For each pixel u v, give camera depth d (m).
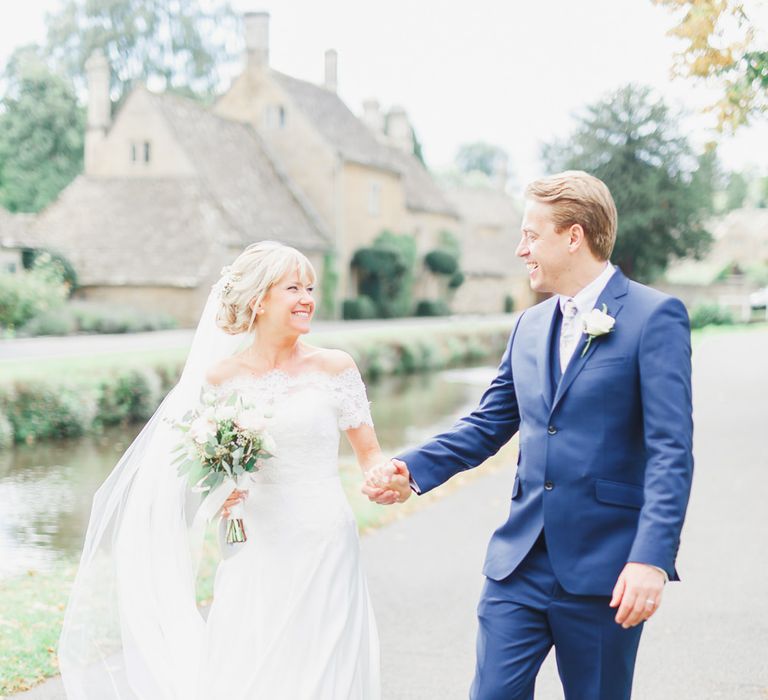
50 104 54.25
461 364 29.27
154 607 3.48
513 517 2.85
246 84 41.69
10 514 8.95
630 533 2.68
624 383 2.68
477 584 5.85
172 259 33.44
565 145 37.41
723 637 4.84
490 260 60.25
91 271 33.38
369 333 26.38
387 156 45.78
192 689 3.35
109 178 36.34
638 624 2.75
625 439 2.70
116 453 12.75
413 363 26.84
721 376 19.33
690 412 2.61
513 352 2.99
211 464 3.16
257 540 3.27
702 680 4.29
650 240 37.19
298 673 3.12
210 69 59.44
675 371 2.60
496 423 3.10
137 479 3.52
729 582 5.80
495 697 2.74
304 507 3.25
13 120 54.25
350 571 3.30
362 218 42.91
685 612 5.25
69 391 14.12
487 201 65.56
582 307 2.80
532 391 2.84
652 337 2.65
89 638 3.58
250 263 3.31
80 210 35.62
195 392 3.47
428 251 51.09
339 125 43.53
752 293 53.88
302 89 43.19
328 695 3.09
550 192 2.79
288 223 38.25
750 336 35.12
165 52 58.97
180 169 36.00
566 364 2.82
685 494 2.50
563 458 2.73
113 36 57.97
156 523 3.51
